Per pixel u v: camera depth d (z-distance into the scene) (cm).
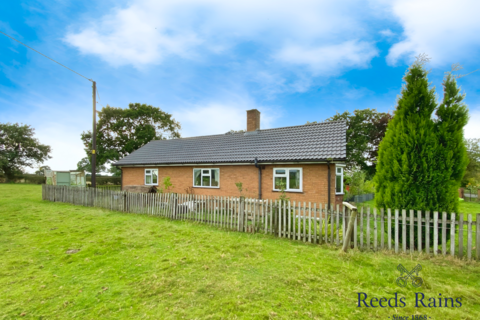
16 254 518
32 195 1886
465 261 453
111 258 494
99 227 778
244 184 1259
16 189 2630
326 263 464
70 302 323
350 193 1658
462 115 508
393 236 577
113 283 380
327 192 1016
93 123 1410
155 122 3281
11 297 336
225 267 443
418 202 523
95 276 407
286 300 325
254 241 621
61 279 395
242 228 743
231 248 559
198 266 448
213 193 1381
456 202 507
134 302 323
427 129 529
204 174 1437
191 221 877
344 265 452
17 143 4688
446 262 454
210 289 357
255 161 1180
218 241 620
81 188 1286
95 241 617
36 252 531
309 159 1030
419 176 526
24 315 292
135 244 592
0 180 4316
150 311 300
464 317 287
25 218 925
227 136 1723
